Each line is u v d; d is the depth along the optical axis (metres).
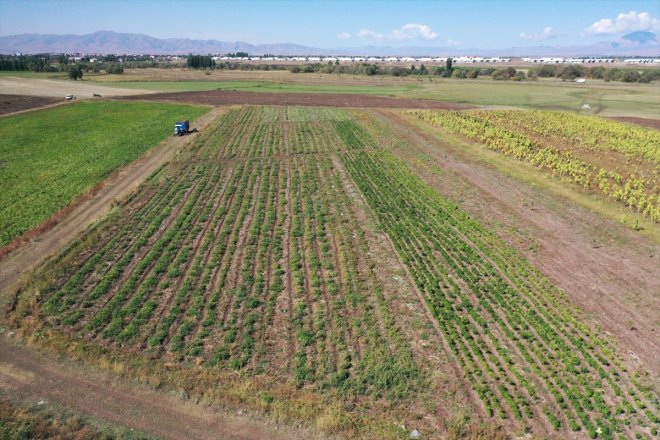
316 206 40.00
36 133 71.25
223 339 22.17
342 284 27.20
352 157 56.84
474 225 35.66
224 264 29.42
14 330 22.83
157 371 19.88
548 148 61.16
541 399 18.62
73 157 56.09
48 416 17.53
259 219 36.75
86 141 65.31
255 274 28.48
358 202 41.28
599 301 25.59
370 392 18.97
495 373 20.02
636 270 28.94
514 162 53.69
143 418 17.55
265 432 17.02
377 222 36.84
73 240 33.03
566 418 17.69
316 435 16.88
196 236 33.72
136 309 24.48
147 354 21.05
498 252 31.53
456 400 18.56
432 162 54.44
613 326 23.36
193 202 40.53
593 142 65.62
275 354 21.19
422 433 16.94
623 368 20.31
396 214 37.84
